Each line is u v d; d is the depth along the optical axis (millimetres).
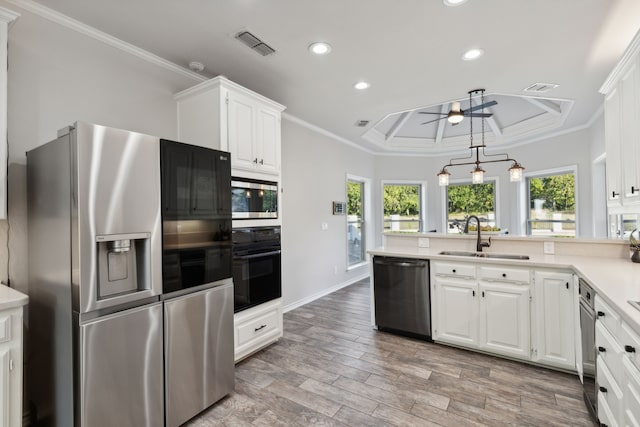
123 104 2434
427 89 3350
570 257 2748
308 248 4582
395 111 4059
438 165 6668
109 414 1566
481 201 6332
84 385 1484
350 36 2344
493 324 2689
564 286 2402
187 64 2768
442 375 2439
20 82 1940
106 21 2148
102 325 1550
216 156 2172
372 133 5605
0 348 1399
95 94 2275
